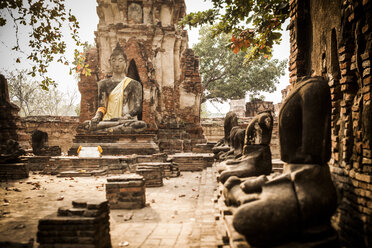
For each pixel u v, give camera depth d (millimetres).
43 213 6258
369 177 3439
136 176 6965
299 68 6473
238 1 8938
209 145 15984
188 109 19859
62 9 9172
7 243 4352
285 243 3088
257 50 10258
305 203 3127
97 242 4008
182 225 5402
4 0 8164
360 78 3879
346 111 4223
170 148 18016
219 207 5164
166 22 19109
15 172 10797
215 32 9781
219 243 3857
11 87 31281
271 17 8672
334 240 3107
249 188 3521
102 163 12070
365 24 3779
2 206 6809
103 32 18719
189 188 8945
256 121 5492
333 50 4895
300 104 3768
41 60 9328
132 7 18422
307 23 6359
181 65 20109
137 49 17672
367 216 3422
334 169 4559
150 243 4531
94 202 4242
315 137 3551
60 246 3912
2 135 16219
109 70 18656
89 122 15469
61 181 10242
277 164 9219
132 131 15047
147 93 17547
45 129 22641
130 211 6430
